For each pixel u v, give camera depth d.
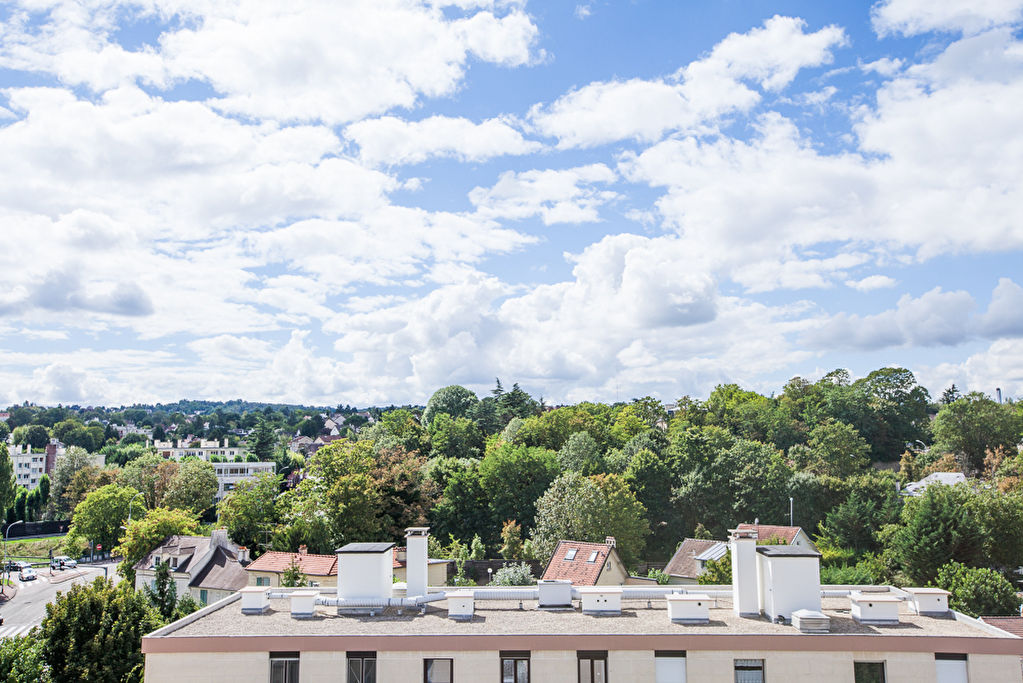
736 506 100.50
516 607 28.52
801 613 24.78
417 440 146.38
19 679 31.23
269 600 29.88
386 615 27.23
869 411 151.75
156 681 23.92
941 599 27.48
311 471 95.69
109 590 39.22
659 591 30.56
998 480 97.25
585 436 119.25
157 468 158.88
